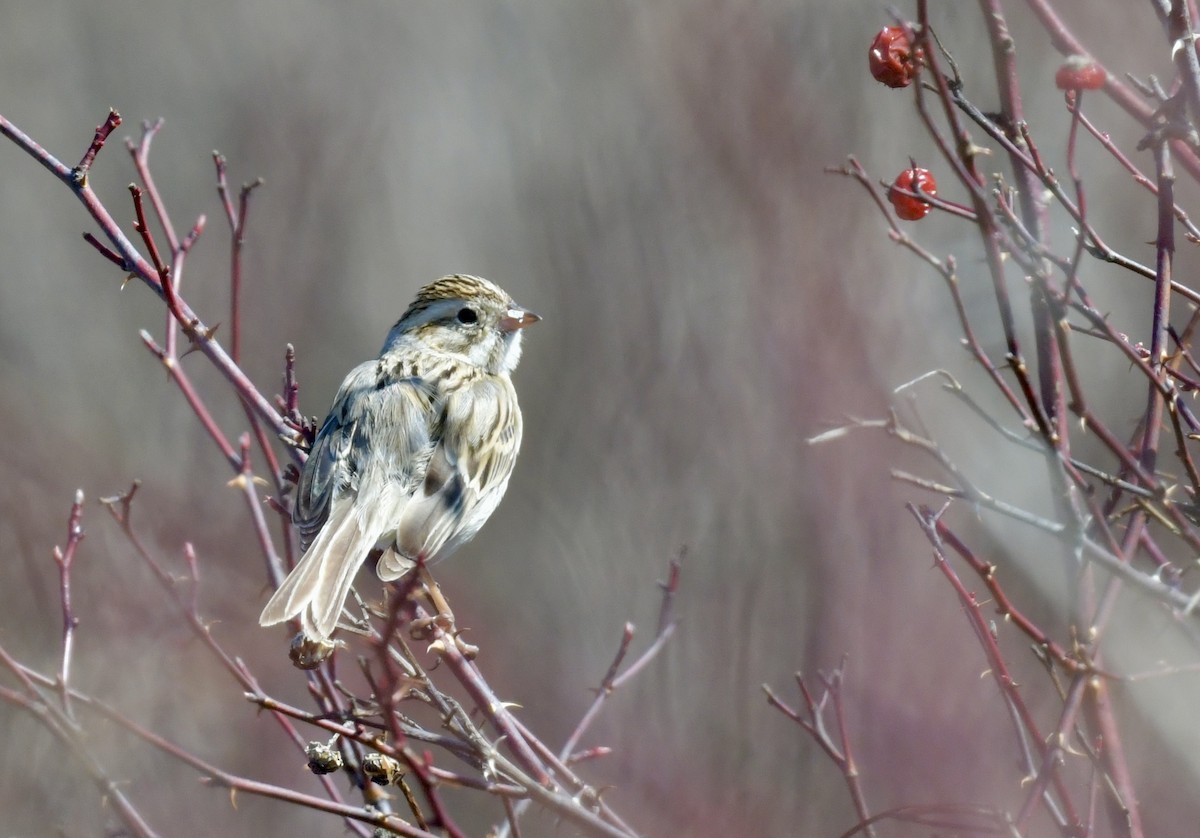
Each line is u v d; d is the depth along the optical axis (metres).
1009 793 10.58
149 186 8.24
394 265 19.55
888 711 11.40
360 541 8.13
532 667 13.98
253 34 21.61
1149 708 7.59
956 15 15.05
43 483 15.01
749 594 13.30
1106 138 6.23
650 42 17.16
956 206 6.20
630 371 15.68
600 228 16.59
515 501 15.46
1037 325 6.11
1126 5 12.59
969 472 11.80
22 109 21.64
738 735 12.20
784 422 14.05
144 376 18.25
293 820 12.04
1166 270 5.84
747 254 15.16
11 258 19.95
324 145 20.12
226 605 13.20
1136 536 6.06
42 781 10.42
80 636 12.38
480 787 5.96
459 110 20.42
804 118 15.73
